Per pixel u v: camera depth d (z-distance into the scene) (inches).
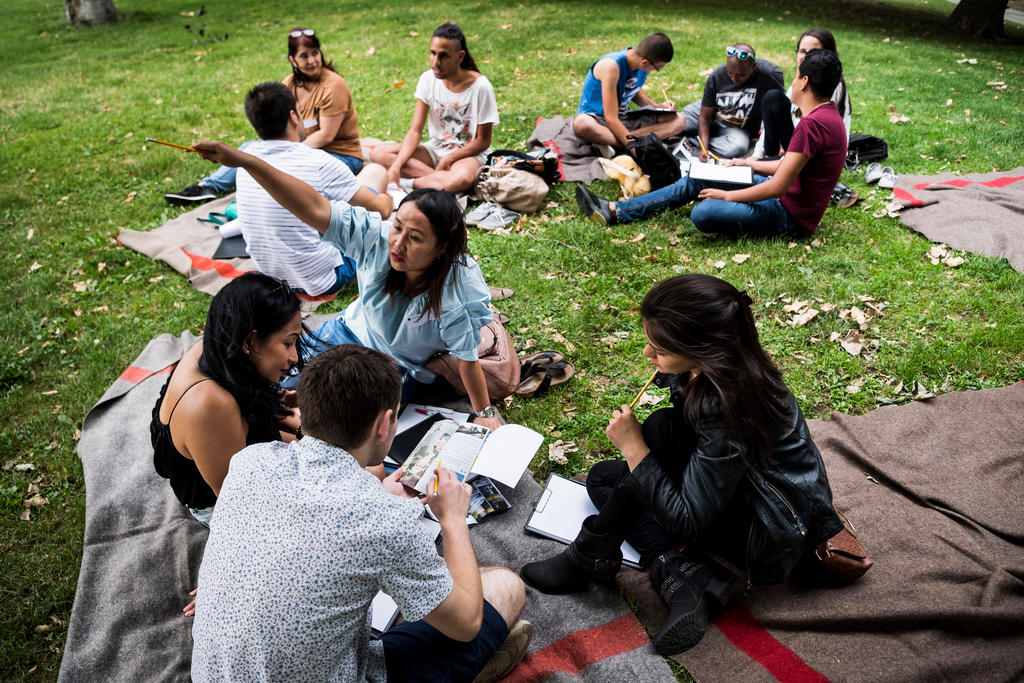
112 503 120.0
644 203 206.7
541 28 446.6
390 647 76.2
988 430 127.0
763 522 85.3
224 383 89.0
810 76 178.5
